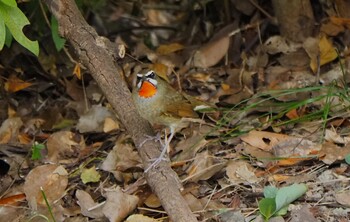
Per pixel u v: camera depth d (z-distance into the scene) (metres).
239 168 9.43
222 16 14.12
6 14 8.52
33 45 8.66
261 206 8.29
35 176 9.88
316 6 13.44
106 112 11.57
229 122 10.77
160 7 15.37
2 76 13.16
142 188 9.37
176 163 9.83
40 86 13.16
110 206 8.67
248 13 13.71
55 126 12.05
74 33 9.86
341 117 10.38
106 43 9.85
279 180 9.20
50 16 12.99
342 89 10.96
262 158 9.66
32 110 12.80
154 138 9.23
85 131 11.39
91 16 14.84
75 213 9.23
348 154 9.16
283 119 10.80
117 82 9.72
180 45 13.69
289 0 12.57
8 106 12.82
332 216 8.41
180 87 12.34
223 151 10.11
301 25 12.74
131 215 8.65
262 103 11.11
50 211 8.84
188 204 8.80
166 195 8.17
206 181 9.41
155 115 9.55
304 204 8.66
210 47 13.09
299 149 9.71
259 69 12.45
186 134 10.68
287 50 12.69
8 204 9.82
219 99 11.66
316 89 10.51
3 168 10.96
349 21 12.76
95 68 9.72
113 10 15.15
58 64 13.31
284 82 11.88
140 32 15.08
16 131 11.80
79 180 10.14
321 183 9.00
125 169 9.99
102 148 10.95
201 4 14.38
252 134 10.09
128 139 10.89
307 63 12.30
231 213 8.59
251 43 13.26
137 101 9.47
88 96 12.71
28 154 11.02
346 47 12.50
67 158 10.89
